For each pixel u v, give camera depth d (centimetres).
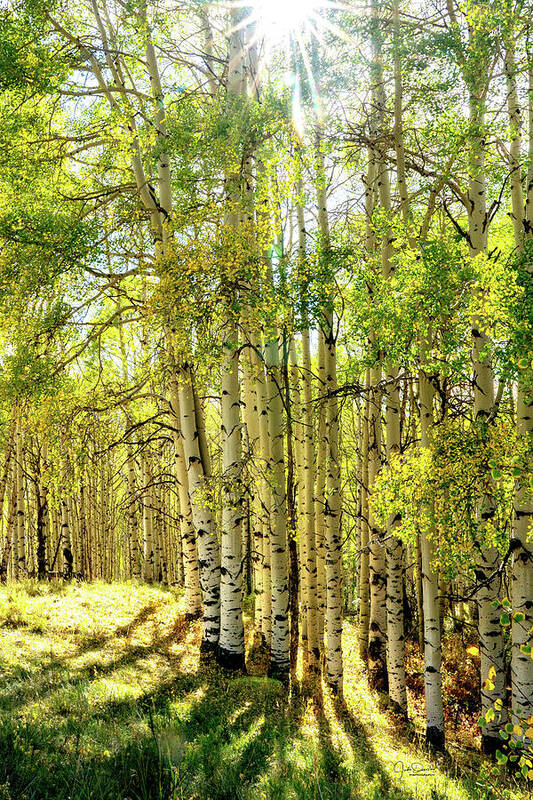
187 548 1337
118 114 995
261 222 877
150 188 1163
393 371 1084
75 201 1123
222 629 1016
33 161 1010
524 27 739
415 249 868
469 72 754
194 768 551
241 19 1053
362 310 864
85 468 1123
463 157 830
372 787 638
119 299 1305
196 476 1116
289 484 1112
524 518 846
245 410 1327
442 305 743
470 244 909
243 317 874
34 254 934
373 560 1321
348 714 1009
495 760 884
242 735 692
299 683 1102
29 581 1338
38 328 1060
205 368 881
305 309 893
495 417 879
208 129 922
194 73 1312
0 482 1415
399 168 971
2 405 1106
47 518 2152
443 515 777
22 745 505
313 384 1645
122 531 3203
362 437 1712
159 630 1173
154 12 1045
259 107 931
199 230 909
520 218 910
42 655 845
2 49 870
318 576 1407
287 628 1035
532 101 830
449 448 781
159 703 744
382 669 1288
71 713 625
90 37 1062
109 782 470
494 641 919
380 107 1091
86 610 1188
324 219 1147
